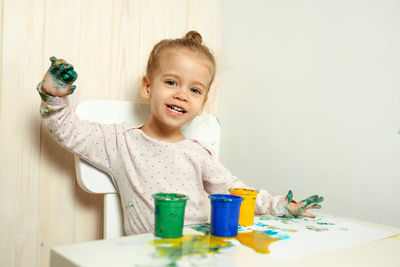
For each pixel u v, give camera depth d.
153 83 1.11
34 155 1.10
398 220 1.04
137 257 0.60
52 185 1.13
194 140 1.19
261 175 1.42
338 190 1.18
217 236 0.76
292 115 1.32
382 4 1.09
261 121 1.42
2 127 1.04
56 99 0.91
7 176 1.06
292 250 0.69
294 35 1.33
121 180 1.05
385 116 1.08
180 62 1.07
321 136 1.23
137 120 1.17
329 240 0.78
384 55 1.08
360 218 1.13
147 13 1.32
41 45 1.10
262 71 1.43
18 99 1.07
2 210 1.05
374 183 1.10
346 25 1.18
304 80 1.29
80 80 1.17
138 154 1.07
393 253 0.73
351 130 1.16
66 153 1.16
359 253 0.71
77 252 0.61
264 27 1.43
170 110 1.08
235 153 1.52
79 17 1.17
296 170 1.30
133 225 1.03
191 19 1.46
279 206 1.00
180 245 0.68
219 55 1.58
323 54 1.24
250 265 0.60
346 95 1.17
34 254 1.11
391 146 1.06
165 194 0.77
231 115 1.54
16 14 1.06
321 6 1.25
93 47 1.20
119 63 1.26
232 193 0.91
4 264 1.06
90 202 1.21
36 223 1.11
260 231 0.82
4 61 1.04
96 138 1.02
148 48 1.33
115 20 1.25
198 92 1.12
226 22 1.57
